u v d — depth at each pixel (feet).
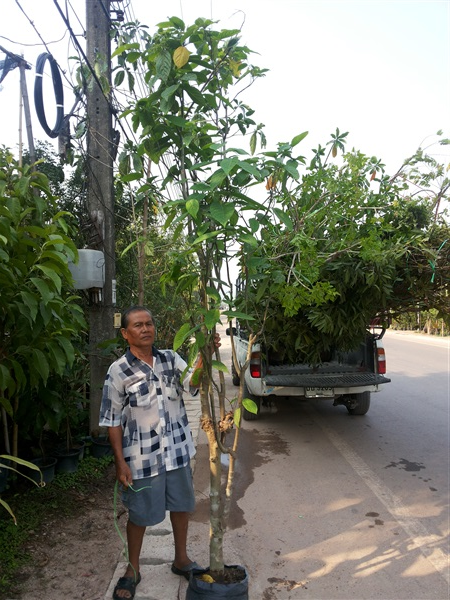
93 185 16.15
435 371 38.50
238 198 7.42
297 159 7.91
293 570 10.11
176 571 9.55
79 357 15.02
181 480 8.93
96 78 14.33
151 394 8.62
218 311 7.34
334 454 17.79
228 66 8.11
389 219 13.91
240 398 8.19
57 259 9.91
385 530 11.87
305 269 8.48
